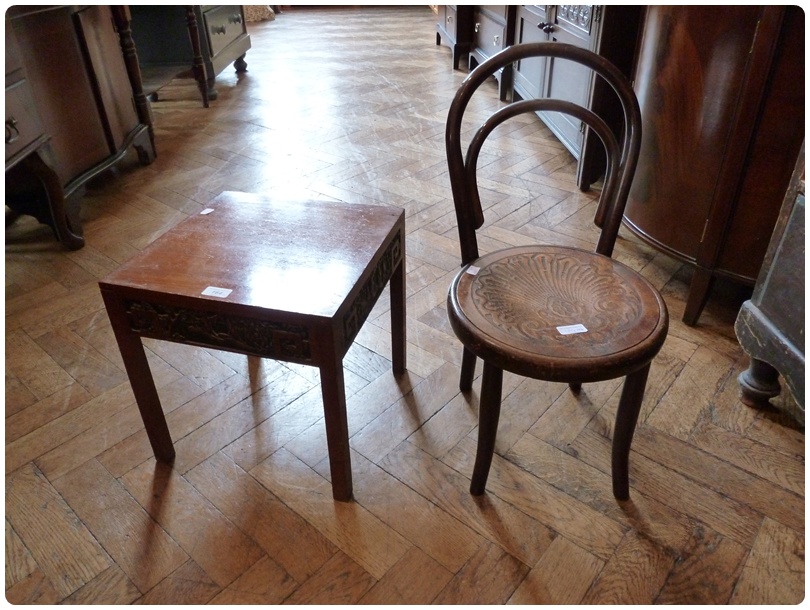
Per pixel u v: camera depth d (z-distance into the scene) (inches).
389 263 45.6
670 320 62.7
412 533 41.5
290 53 195.0
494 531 41.6
